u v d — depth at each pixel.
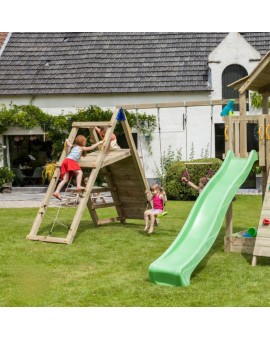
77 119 21.70
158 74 22.08
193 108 21.55
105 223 13.23
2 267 8.77
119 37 23.94
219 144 21.55
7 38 24.38
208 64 21.45
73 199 17.92
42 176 22.08
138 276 8.20
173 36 23.56
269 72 9.89
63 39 24.28
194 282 7.84
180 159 21.69
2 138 22.44
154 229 12.38
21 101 22.33
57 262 9.12
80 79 22.41
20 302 6.99
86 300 7.06
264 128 9.73
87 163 11.34
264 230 8.77
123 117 11.70
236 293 7.27
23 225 12.84
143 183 12.49
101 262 9.12
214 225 8.83
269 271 8.41
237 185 9.52
